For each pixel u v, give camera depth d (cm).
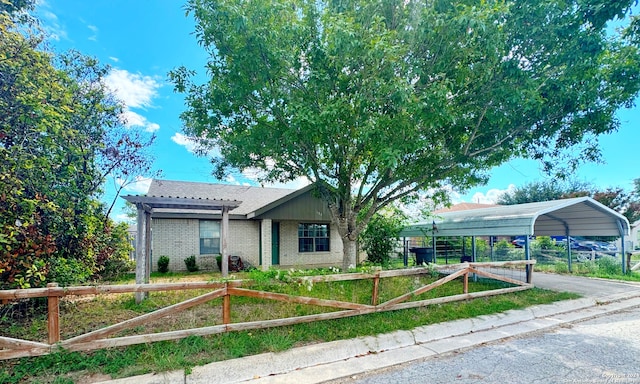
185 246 1254
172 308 404
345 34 504
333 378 347
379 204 877
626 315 599
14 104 475
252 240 1370
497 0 531
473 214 980
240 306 573
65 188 585
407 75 589
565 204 812
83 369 337
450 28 520
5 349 366
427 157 742
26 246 477
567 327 525
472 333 497
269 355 379
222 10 535
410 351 424
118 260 858
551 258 1370
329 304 486
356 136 634
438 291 692
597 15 507
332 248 1518
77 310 553
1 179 446
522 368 363
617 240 2164
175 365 343
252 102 677
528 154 775
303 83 644
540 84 577
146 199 672
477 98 611
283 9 581
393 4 610
